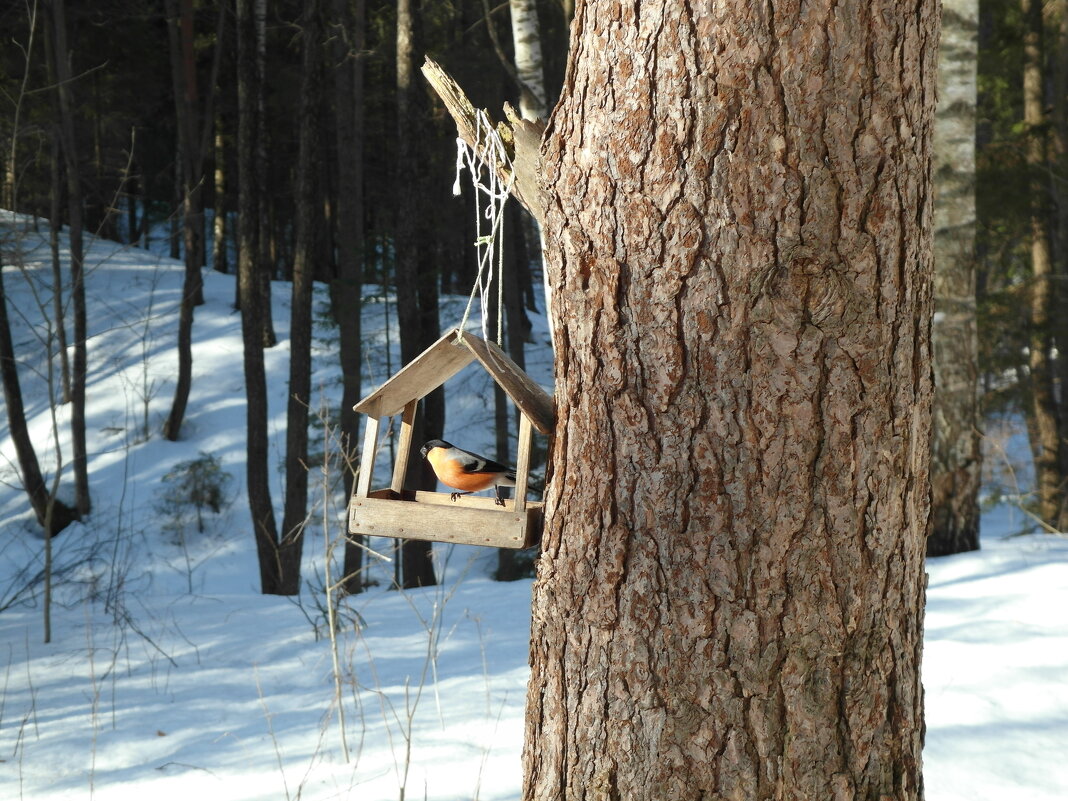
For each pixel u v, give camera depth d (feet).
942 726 15.65
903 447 7.39
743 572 7.21
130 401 74.33
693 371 7.22
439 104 58.65
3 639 31.09
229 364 79.61
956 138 27.91
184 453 70.23
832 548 7.19
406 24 46.24
